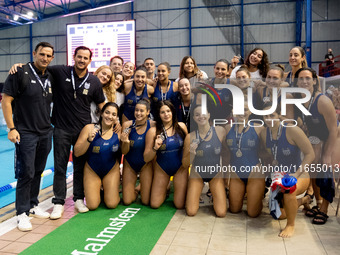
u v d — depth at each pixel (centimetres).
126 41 1634
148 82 458
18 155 312
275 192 298
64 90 344
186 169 381
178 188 376
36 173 345
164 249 267
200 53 1733
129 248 269
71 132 350
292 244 278
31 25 1902
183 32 1741
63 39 1878
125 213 359
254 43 1681
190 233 302
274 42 1661
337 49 1619
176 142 368
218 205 351
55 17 1678
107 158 363
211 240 287
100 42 1662
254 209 343
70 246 272
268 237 294
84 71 352
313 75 303
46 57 308
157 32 1770
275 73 307
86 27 1673
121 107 439
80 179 371
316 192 357
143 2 1769
